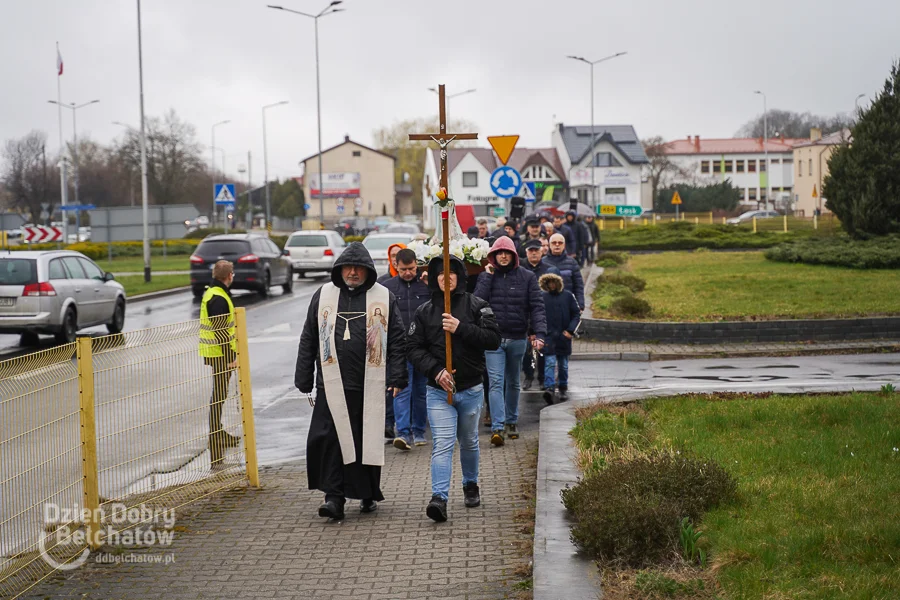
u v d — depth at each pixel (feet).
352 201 355.15
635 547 16.71
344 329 22.48
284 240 178.81
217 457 24.64
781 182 366.84
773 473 22.09
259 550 20.08
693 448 24.90
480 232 53.88
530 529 20.84
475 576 18.02
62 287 58.34
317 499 24.23
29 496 18.02
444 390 22.63
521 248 51.96
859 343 49.44
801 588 14.62
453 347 22.67
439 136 22.38
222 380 24.72
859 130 100.07
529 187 67.56
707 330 50.85
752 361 46.14
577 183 262.67
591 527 17.06
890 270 81.25
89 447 20.07
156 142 272.10
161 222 138.51
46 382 18.70
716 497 19.54
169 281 107.86
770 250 103.60
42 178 273.54
